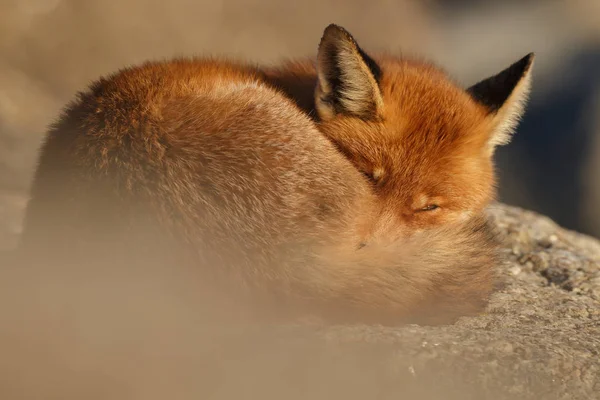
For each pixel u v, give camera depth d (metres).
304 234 7.43
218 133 7.50
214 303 7.08
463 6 51.25
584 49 44.16
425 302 8.03
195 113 7.63
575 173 36.84
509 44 47.25
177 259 6.96
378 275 7.76
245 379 6.35
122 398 6.11
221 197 7.22
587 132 37.59
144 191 7.09
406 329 7.30
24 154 20.19
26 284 7.18
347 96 9.50
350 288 7.50
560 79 41.56
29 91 25.83
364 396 6.40
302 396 6.32
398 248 8.14
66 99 26.89
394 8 39.62
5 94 24.91
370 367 6.54
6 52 26.56
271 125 7.85
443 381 6.64
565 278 10.76
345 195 7.94
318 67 9.39
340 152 9.08
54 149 8.03
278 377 6.40
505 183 36.47
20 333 6.51
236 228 7.18
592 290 10.29
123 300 6.88
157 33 31.03
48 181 7.80
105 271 6.98
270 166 7.58
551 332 8.14
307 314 7.35
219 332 6.91
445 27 49.19
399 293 7.80
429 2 48.09
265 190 7.44
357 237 8.04
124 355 6.45
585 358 7.37
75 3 28.88
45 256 7.42
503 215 13.65
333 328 7.07
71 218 7.26
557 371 7.08
